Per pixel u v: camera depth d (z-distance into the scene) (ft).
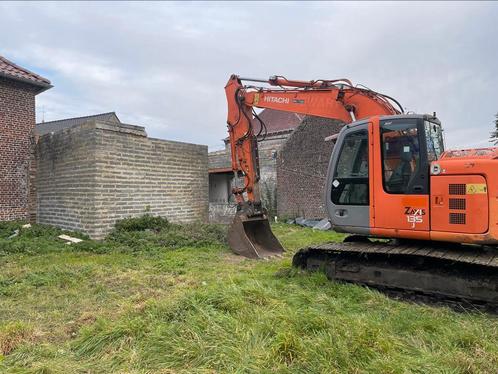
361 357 10.46
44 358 11.44
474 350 11.21
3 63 39.86
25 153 40.27
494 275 15.57
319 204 57.62
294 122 84.33
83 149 33.55
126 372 10.29
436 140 18.31
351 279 19.20
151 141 37.60
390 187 17.30
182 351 10.87
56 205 36.94
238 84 28.12
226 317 12.61
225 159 73.15
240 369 9.78
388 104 20.71
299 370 9.85
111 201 33.55
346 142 19.02
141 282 20.39
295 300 15.40
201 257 26.96
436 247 17.67
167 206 39.11
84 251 28.68
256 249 28.12
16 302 17.30
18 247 28.27
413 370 9.97
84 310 16.12
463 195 15.53
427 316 14.51
